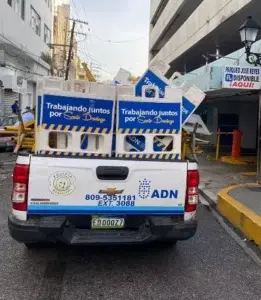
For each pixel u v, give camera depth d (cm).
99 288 416
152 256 513
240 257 521
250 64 1044
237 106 2116
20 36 2522
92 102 424
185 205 436
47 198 410
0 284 420
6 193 881
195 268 478
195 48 2188
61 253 512
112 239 421
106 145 432
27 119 657
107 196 419
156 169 427
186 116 471
